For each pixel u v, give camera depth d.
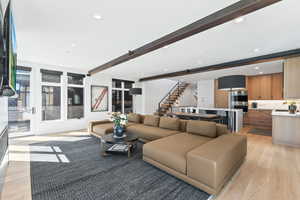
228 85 4.04
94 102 6.32
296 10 1.87
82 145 3.78
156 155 2.46
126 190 1.93
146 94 8.55
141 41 2.95
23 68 4.49
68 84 5.59
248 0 1.67
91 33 2.60
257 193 1.87
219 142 2.47
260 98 6.48
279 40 2.83
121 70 5.87
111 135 3.43
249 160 2.88
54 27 2.39
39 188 1.98
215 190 1.75
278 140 3.94
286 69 3.63
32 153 3.22
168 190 1.93
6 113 2.44
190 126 3.38
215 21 1.99
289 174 2.34
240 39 2.80
